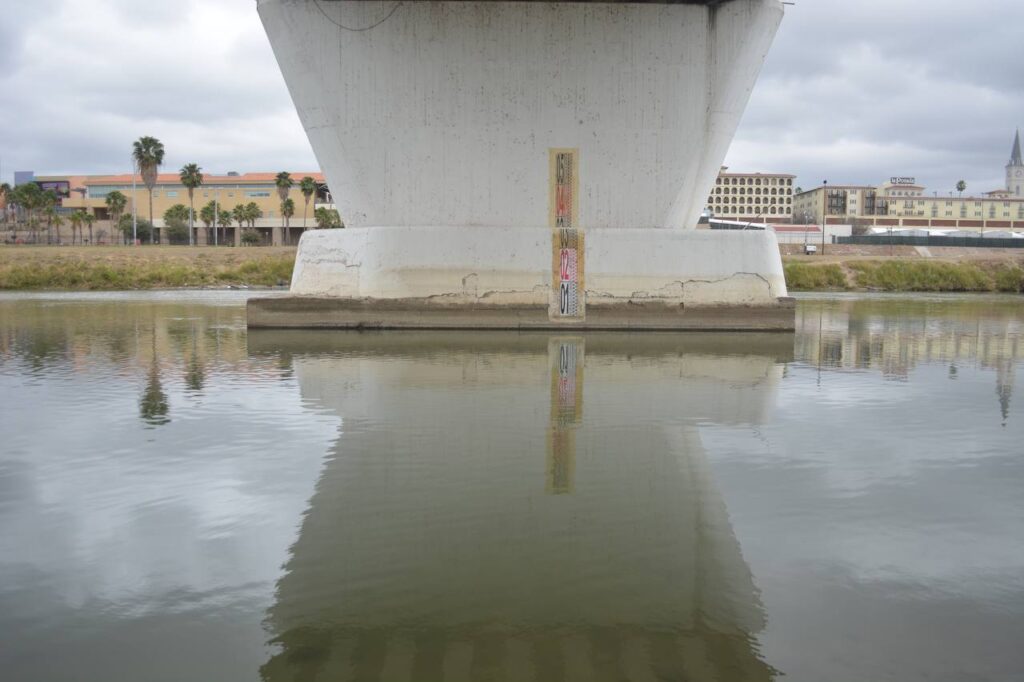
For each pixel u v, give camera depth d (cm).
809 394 1427
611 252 2433
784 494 850
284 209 10194
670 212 2469
